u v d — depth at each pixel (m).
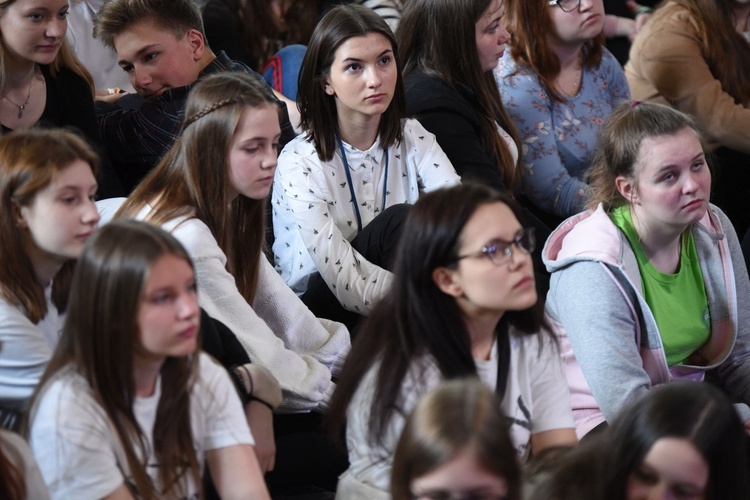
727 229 6.09
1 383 4.51
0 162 4.43
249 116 5.38
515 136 7.77
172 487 3.98
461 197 4.22
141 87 7.33
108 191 6.89
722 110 8.66
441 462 3.25
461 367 4.22
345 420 4.41
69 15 8.66
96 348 3.77
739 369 6.05
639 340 5.59
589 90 8.33
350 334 6.52
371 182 6.86
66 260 4.58
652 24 9.05
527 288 4.19
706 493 3.61
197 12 7.49
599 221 5.73
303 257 6.73
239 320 5.39
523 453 4.51
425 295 4.24
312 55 6.62
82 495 3.79
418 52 7.64
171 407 3.96
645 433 3.56
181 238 5.26
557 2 7.91
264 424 4.93
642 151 5.56
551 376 4.57
